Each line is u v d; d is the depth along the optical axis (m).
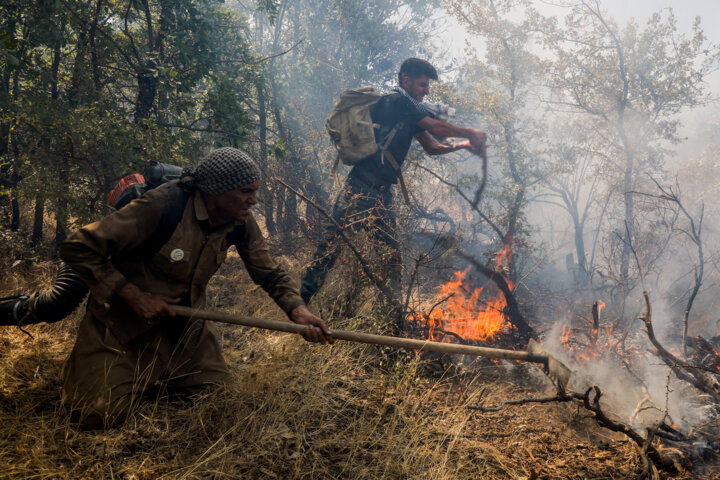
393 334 3.81
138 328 2.66
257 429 2.65
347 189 4.25
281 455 2.50
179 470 2.32
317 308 4.18
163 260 2.57
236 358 3.46
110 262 2.57
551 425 3.02
